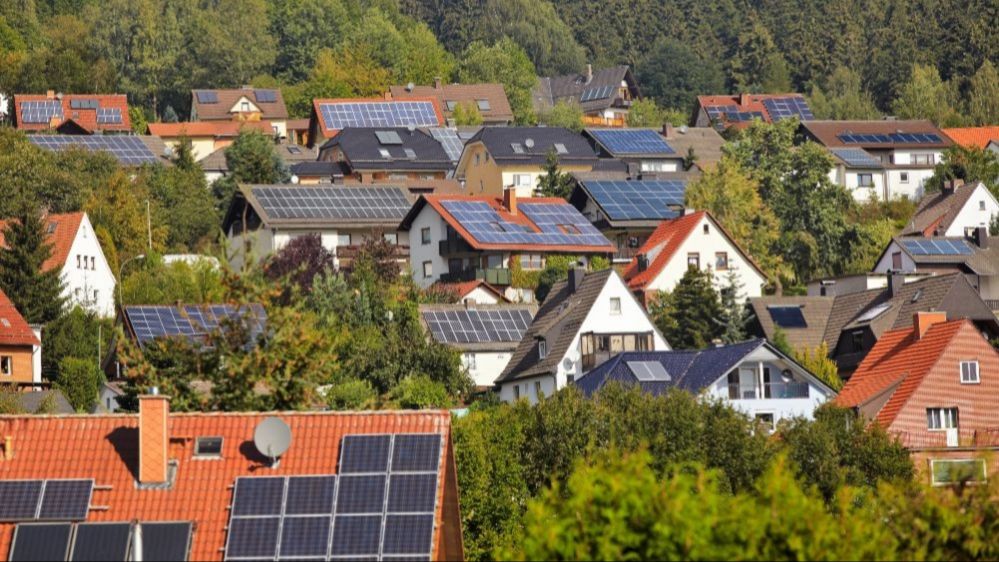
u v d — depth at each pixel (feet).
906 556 279.90
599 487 261.85
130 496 329.31
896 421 561.02
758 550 256.73
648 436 484.74
